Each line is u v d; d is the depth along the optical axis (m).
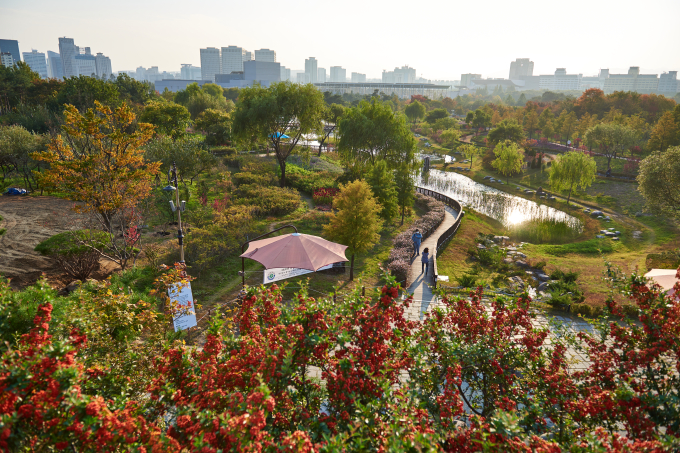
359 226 18.22
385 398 4.52
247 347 5.38
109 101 66.06
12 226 22.73
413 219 31.11
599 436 4.34
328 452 3.51
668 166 27.89
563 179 43.50
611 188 46.66
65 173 16.55
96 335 7.26
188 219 25.11
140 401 5.90
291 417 4.95
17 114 58.31
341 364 4.84
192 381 5.29
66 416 3.70
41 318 4.57
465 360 6.27
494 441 4.02
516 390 6.13
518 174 58.12
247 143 39.03
